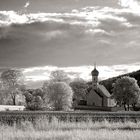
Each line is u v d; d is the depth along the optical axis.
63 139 28.02
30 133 31.39
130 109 125.50
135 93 116.56
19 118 50.75
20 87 130.88
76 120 51.16
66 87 116.38
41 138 28.58
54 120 44.09
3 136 29.67
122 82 117.69
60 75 134.38
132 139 27.56
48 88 116.88
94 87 158.00
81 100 156.75
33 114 57.69
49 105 114.62
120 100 117.88
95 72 166.12
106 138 27.70
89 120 46.09
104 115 58.94
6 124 43.91
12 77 128.50
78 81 168.25
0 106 114.88
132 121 51.22
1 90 128.88
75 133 30.86
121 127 41.88
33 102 107.38
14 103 129.62
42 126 40.72
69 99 116.25
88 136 28.55
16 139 28.33
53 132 31.56
